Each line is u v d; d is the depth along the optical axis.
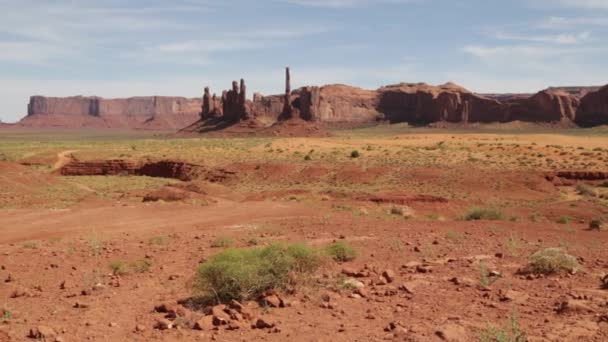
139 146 123.69
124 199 46.69
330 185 69.62
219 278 9.73
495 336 7.04
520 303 9.10
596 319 7.88
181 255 16.20
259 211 32.69
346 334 7.70
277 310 9.10
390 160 82.62
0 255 16.66
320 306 9.31
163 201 37.31
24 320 9.02
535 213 41.84
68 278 13.06
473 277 11.48
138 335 7.97
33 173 56.41
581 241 18.02
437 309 8.92
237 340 7.59
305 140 135.25
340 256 14.06
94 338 7.88
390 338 7.37
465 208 46.72
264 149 109.81
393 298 9.86
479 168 71.19
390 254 15.03
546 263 11.53
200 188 53.09
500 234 19.38
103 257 16.06
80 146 125.19
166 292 11.12
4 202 43.03
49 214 32.38
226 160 92.06
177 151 107.50
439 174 67.56
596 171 67.75
